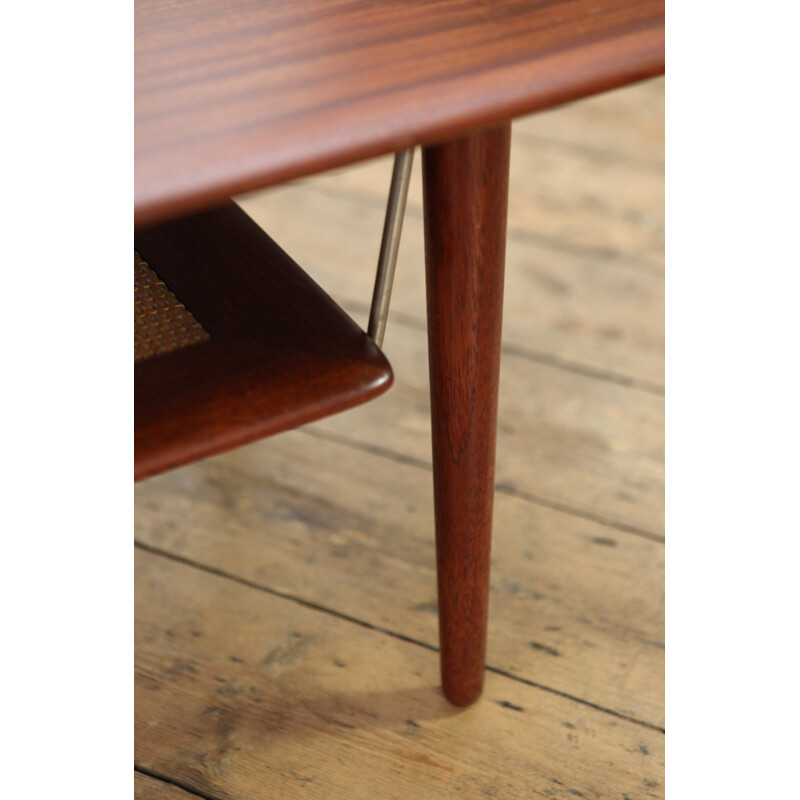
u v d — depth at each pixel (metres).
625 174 1.49
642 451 1.00
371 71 0.37
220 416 0.46
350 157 0.34
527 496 0.94
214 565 0.88
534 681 0.78
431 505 0.94
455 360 0.56
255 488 0.96
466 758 0.72
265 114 0.35
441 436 0.60
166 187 0.32
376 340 0.54
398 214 0.51
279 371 0.49
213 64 0.38
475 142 0.48
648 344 1.15
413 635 0.82
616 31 0.39
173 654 0.80
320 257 1.30
